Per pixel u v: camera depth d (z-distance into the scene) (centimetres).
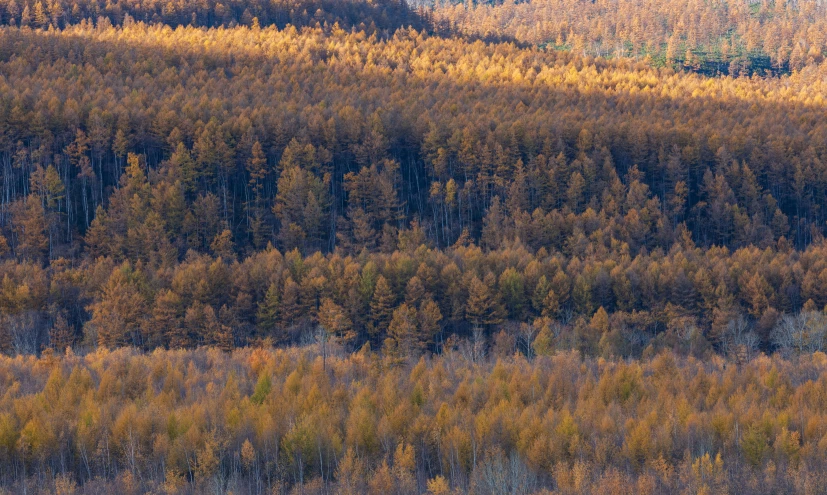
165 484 9788
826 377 12144
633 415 11262
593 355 14450
